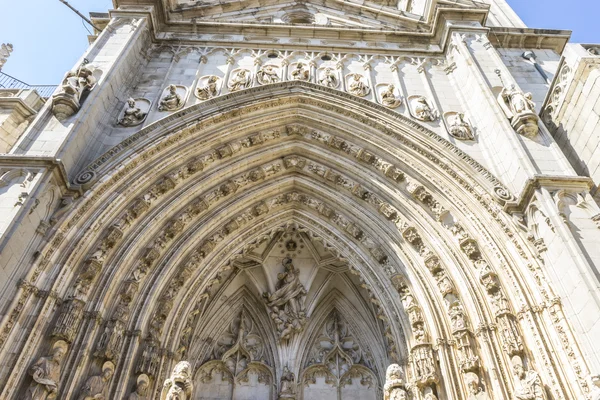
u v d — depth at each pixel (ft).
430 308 36.40
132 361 32.60
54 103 38.63
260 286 49.60
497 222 36.76
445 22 56.13
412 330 36.37
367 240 42.93
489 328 33.37
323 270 50.90
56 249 32.22
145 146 40.55
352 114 46.65
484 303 34.78
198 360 44.19
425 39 57.36
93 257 33.83
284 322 46.70
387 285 40.42
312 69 52.08
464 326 33.88
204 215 43.01
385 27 62.44
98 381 29.78
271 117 47.03
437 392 32.60
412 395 33.65
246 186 45.91
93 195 35.78
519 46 60.75
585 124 38.47
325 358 45.96
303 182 47.14
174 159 41.73
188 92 47.73
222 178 44.65
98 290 33.55
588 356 27.14
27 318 29.27
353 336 47.93
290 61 53.47
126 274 35.88
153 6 55.26
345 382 44.37
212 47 54.65
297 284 48.96
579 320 28.50
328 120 46.98
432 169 42.14
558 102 42.27
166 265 38.45
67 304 31.17
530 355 31.19
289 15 65.72
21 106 49.88
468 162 40.88
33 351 28.58
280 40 56.54
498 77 46.91
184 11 59.16
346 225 44.60
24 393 26.99
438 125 45.93
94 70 44.37
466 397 31.45
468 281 36.01
